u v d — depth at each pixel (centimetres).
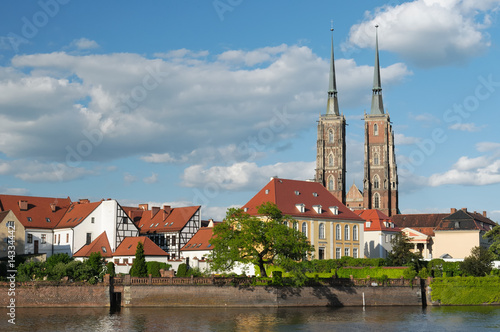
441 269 14975
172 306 11825
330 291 13012
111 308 11512
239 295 12200
